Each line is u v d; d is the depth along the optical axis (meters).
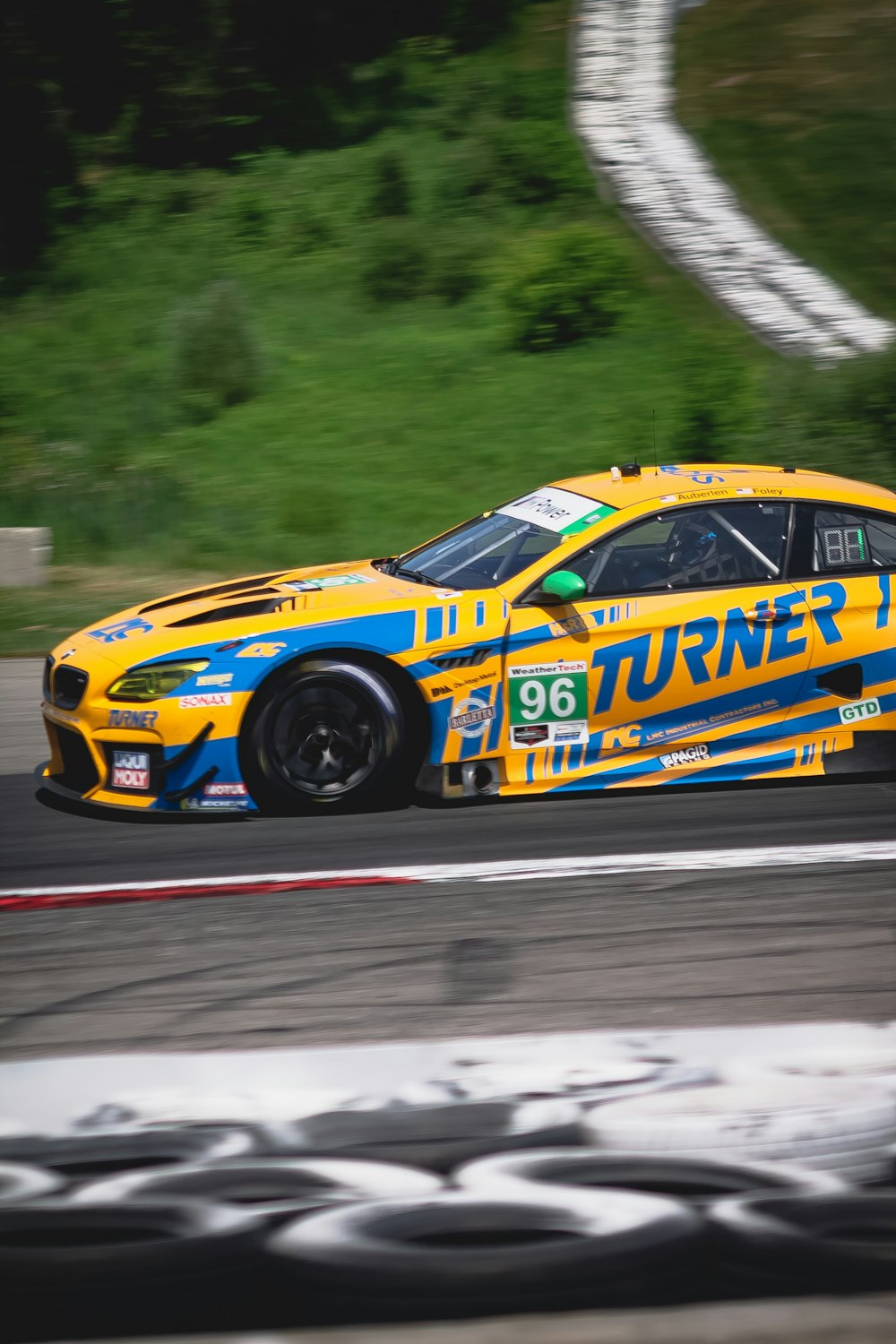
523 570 20.09
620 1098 10.54
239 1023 12.42
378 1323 7.41
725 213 79.50
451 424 55.66
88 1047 11.89
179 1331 7.58
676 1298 7.55
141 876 16.80
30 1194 9.00
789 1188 9.00
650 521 20.33
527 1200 8.25
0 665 29.92
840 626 20.27
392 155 82.12
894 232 76.62
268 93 92.19
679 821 18.91
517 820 18.98
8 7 84.12
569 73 99.00
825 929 14.74
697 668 19.84
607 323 65.31
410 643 19.11
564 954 14.06
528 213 80.12
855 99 93.44
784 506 20.75
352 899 15.83
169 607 21.17
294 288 73.44
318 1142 10.12
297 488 48.41
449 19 103.62
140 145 88.75
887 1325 6.62
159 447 54.00
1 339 69.56
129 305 72.75
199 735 18.62
